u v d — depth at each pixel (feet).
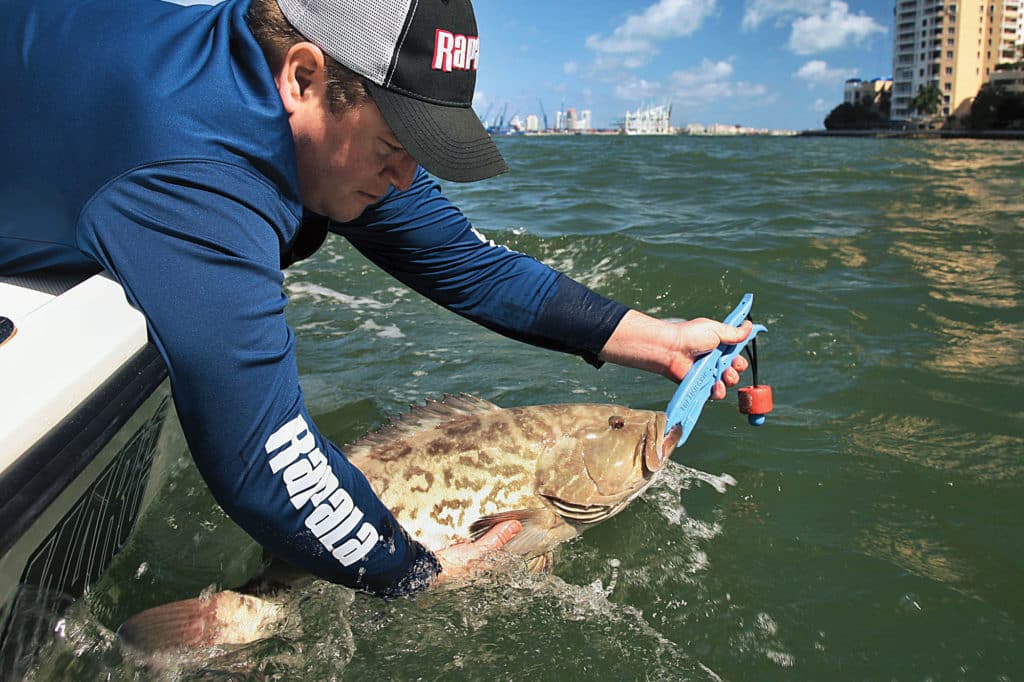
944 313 16.17
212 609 6.99
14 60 5.27
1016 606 7.83
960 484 9.94
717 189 38.47
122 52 5.14
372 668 7.21
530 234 22.62
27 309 5.98
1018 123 279.08
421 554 7.37
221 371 5.04
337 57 5.21
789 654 7.36
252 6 5.46
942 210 29.63
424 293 9.66
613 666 7.27
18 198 5.42
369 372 13.58
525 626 7.80
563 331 9.39
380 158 5.77
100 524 6.59
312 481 5.71
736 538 9.08
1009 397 12.18
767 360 13.91
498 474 8.72
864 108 390.63
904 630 7.58
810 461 10.58
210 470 5.40
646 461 8.84
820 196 34.37
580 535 9.27
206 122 5.07
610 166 55.93
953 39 336.08
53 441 4.84
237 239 5.08
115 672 6.55
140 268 4.95
